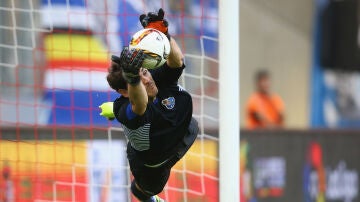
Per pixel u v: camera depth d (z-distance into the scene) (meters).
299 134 39.66
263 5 51.84
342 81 52.84
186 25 39.91
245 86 50.50
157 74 19.64
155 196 22.73
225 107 23.31
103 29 35.38
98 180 31.81
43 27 36.09
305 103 52.00
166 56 18.48
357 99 52.94
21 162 29.84
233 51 23.22
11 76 37.41
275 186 38.97
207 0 40.53
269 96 48.03
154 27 19.17
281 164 39.19
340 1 52.75
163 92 19.59
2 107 37.62
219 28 23.31
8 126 32.19
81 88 36.47
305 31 52.53
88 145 31.88
